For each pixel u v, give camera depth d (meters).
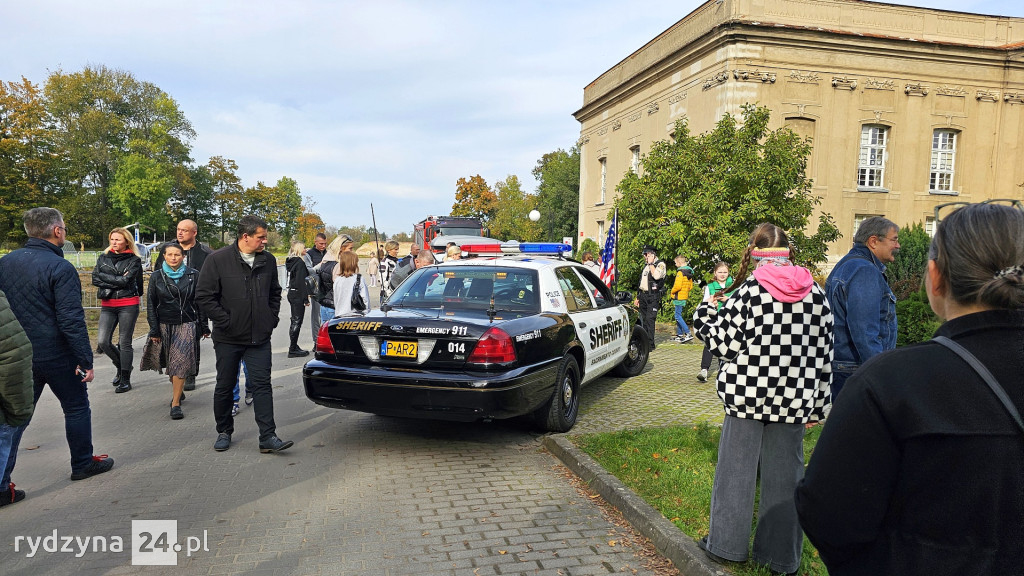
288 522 3.80
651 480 4.29
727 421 3.03
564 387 5.61
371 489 4.36
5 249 52.78
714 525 3.09
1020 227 1.25
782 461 2.92
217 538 3.58
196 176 74.31
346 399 5.00
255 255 5.02
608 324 7.06
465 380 4.69
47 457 5.01
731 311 2.88
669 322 14.37
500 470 4.77
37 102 53.56
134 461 4.91
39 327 4.22
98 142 59.28
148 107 65.19
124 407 6.63
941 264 1.35
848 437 1.29
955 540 1.19
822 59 20.89
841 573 1.39
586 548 3.48
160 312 6.11
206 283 4.91
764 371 2.80
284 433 5.72
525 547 3.49
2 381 3.25
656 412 6.39
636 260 15.05
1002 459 1.16
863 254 3.70
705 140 14.86
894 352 1.33
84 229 60.44
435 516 3.90
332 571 3.21
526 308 5.64
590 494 4.28
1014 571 1.16
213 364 9.27
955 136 22.70
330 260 9.56
